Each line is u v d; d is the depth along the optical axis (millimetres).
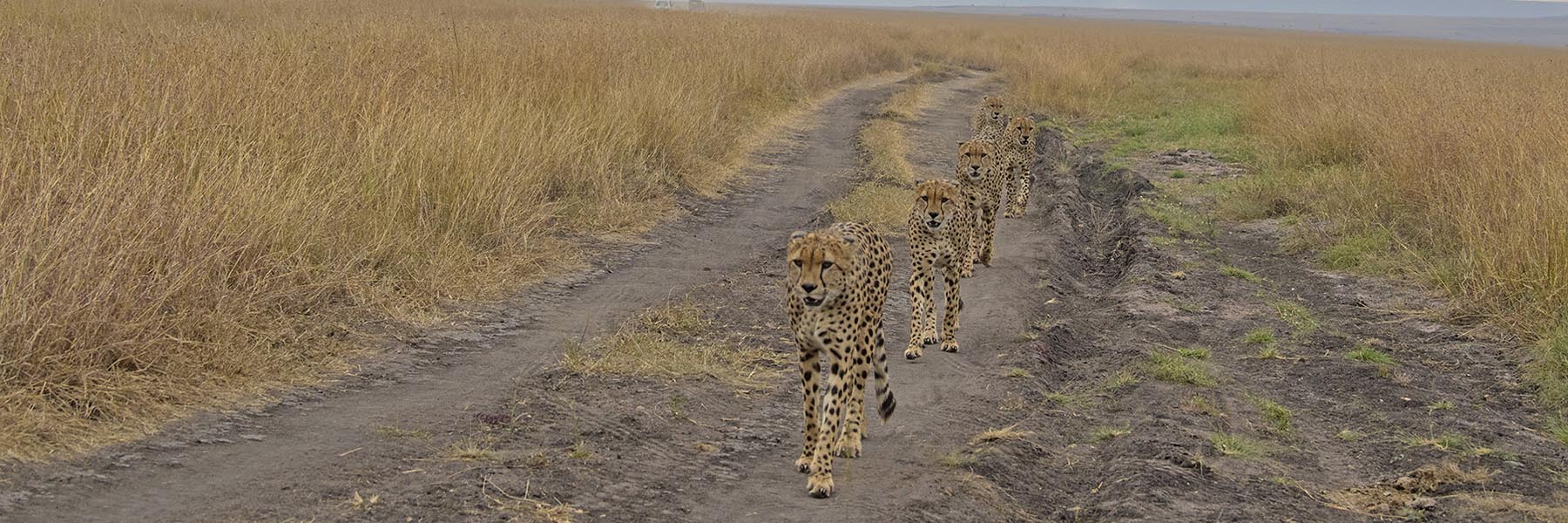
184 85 11562
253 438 6703
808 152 20109
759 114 23031
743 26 33031
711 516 6016
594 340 9156
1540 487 6754
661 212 14508
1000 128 20844
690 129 17562
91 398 6719
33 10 21547
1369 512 6523
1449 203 12844
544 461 6504
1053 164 20688
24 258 7094
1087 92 30000
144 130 10016
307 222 9922
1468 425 7840
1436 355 9656
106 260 7555
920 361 9219
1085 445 7605
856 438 7012
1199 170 19922
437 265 10383
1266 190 16375
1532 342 9469
